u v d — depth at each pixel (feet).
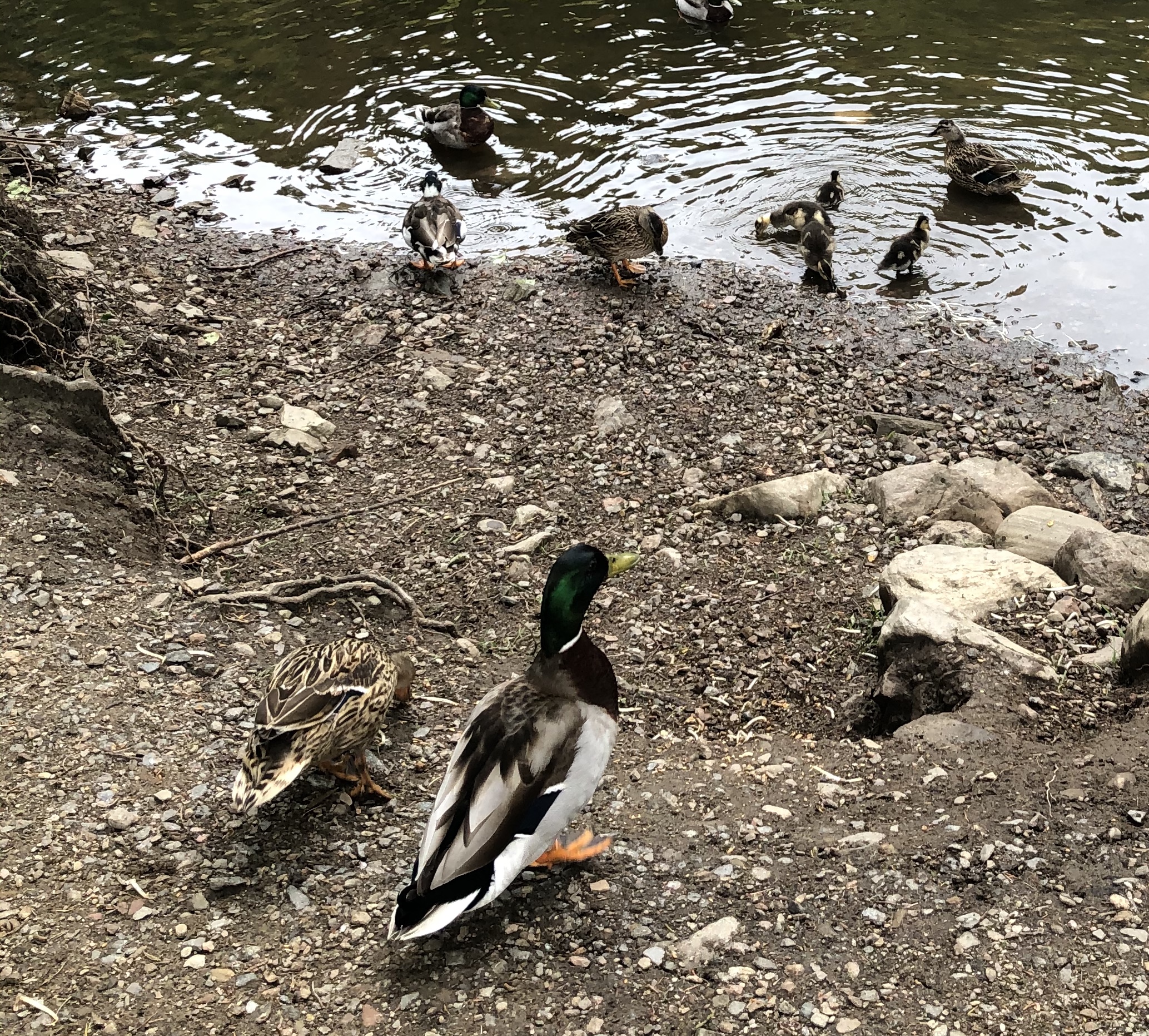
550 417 18.48
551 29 26.68
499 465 17.75
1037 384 18.95
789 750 14.26
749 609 15.88
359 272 20.90
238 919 11.33
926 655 14.67
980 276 20.63
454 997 10.57
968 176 21.81
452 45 26.20
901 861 12.19
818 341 19.66
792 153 22.99
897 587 15.46
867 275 20.76
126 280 20.48
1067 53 25.29
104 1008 10.28
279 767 11.69
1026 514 16.66
